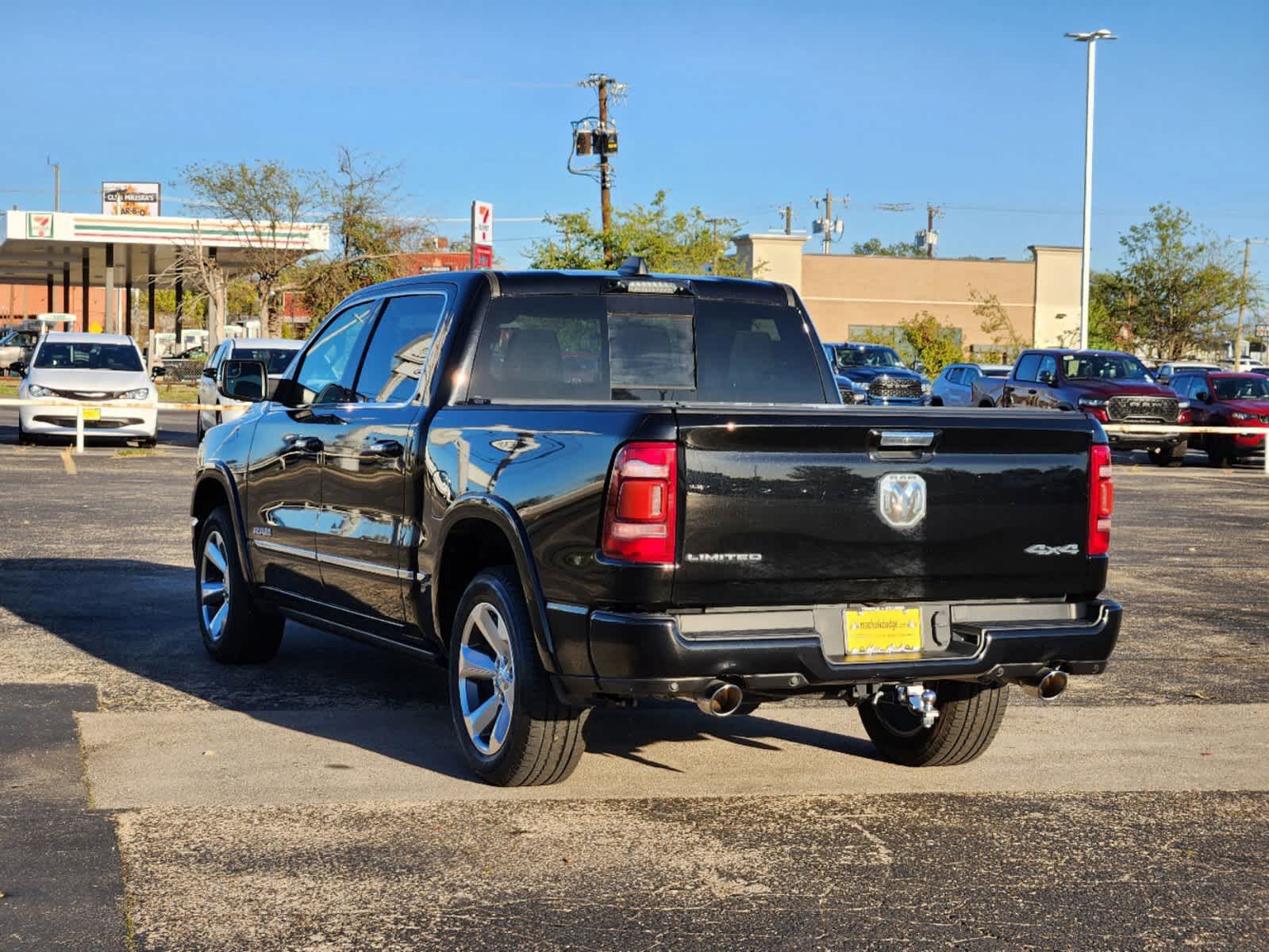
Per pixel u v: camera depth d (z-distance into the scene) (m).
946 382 37.22
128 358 24.80
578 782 5.86
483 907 4.45
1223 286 64.00
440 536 5.95
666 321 6.74
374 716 6.90
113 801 5.43
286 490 7.35
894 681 5.25
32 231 47.22
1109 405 27.28
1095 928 4.36
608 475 5.02
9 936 4.13
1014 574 5.45
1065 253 76.94
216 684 7.53
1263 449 27.98
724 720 7.04
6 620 9.10
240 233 48.97
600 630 5.03
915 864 4.92
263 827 5.18
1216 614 10.44
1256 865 4.97
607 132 42.34
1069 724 7.06
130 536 13.03
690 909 4.46
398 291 6.98
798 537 5.10
